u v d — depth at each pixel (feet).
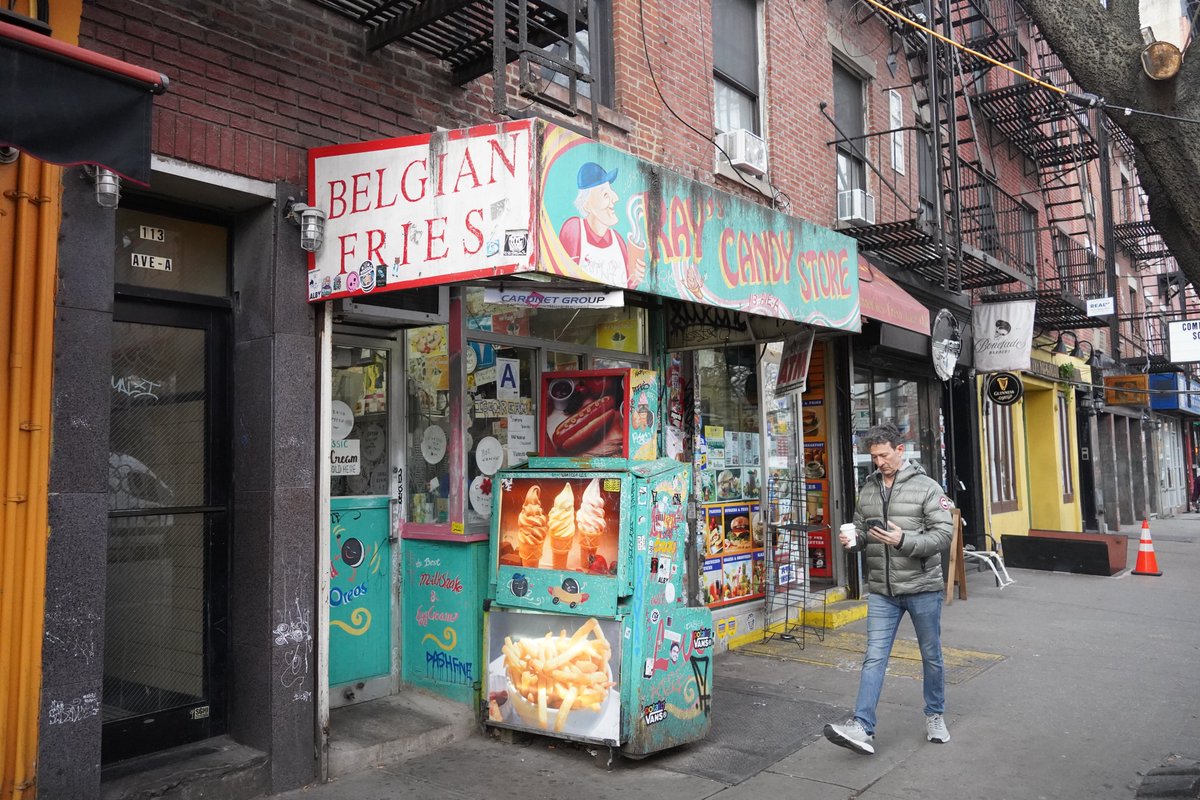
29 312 11.98
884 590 16.61
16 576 11.65
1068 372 60.29
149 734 14.40
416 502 18.90
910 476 16.90
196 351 15.49
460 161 13.87
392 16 16.43
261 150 14.88
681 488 16.74
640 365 23.82
